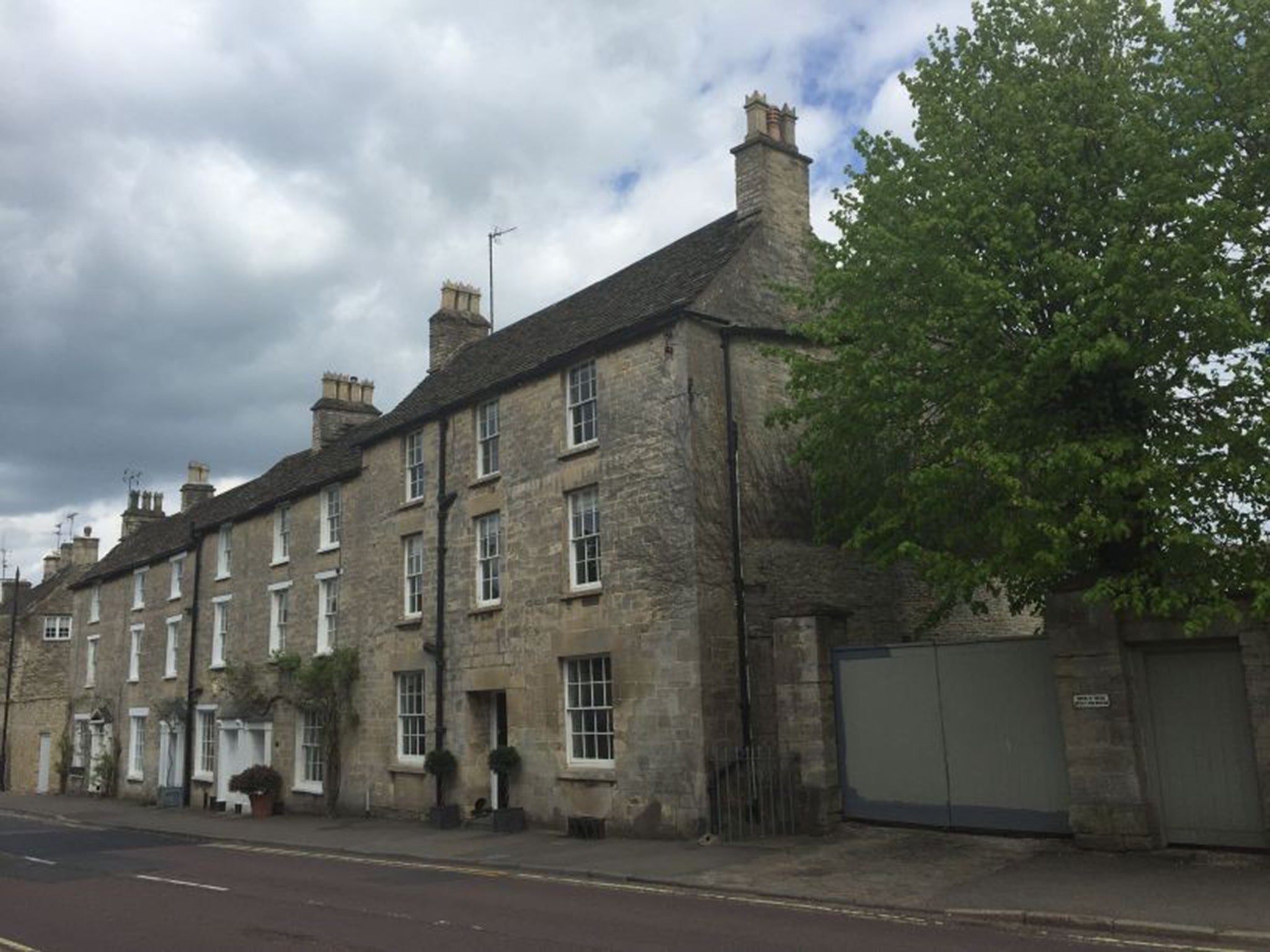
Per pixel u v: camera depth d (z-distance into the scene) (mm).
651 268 21438
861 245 14414
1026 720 13867
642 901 11602
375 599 24484
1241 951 8344
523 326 24688
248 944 9867
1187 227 11680
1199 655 12430
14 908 12562
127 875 15727
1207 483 11648
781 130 20641
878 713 15328
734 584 17062
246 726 29031
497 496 20859
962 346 13328
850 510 16062
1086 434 12398
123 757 37250
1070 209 12500
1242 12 12219
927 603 19844
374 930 10359
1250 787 11945
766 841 15039
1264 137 12258
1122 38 13391
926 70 14453
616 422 18375
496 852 16344
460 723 21062
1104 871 11453
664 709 16656
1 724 47438
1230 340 11555
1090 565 13078
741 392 18094
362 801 23953
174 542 36031
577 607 18547
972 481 13086
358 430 29516
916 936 9234
